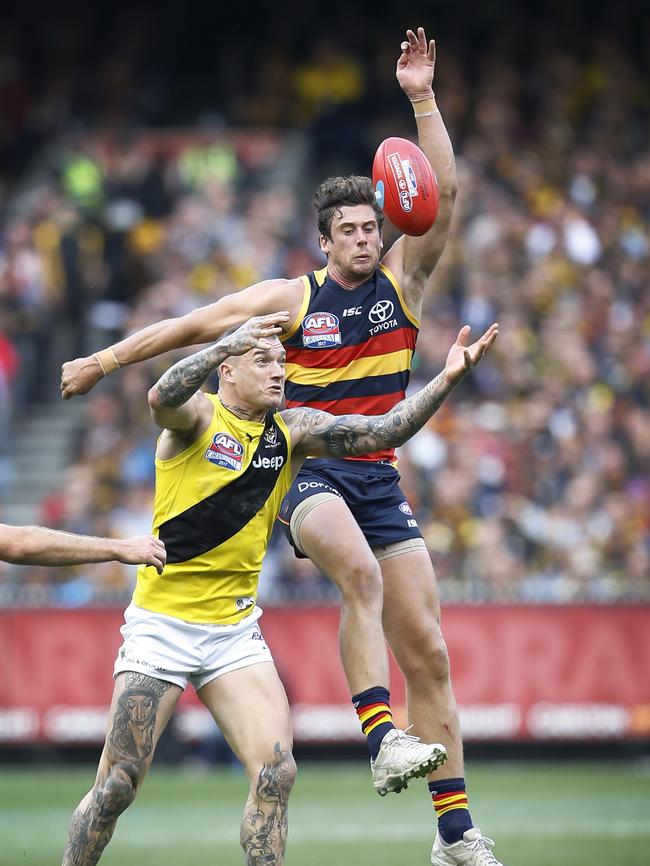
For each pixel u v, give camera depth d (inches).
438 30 3240.7
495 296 2442.2
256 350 837.2
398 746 831.7
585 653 1909.4
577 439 2194.9
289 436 855.7
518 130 2972.4
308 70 3157.0
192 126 3235.7
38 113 3176.7
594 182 2824.8
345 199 892.6
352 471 917.2
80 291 2568.9
